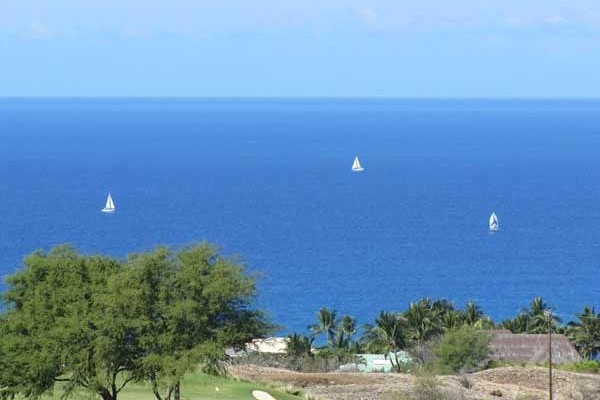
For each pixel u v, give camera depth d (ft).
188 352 266.16
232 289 271.49
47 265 285.02
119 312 266.98
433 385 346.95
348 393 354.54
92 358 268.41
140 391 317.42
